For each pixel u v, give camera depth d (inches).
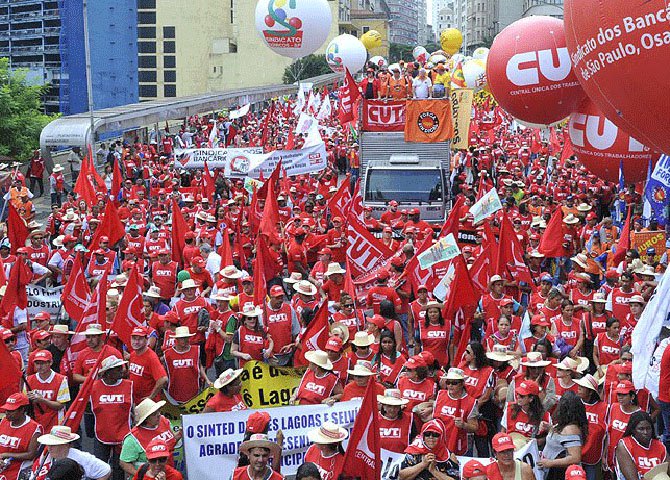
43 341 518.6
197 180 1285.7
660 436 506.9
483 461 378.9
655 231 779.4
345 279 630.5
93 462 382.3
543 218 977.5
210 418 446.9
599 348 553.9
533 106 968.9
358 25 6304.1
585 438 397.7
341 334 528.4
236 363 572.1
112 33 3078.2
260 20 1552.7
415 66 1280.8
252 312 536.1
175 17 4458.7
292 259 829.8
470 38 6904.5
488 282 653.9
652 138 589.6
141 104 2048.5
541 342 490.9
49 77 3467.0
